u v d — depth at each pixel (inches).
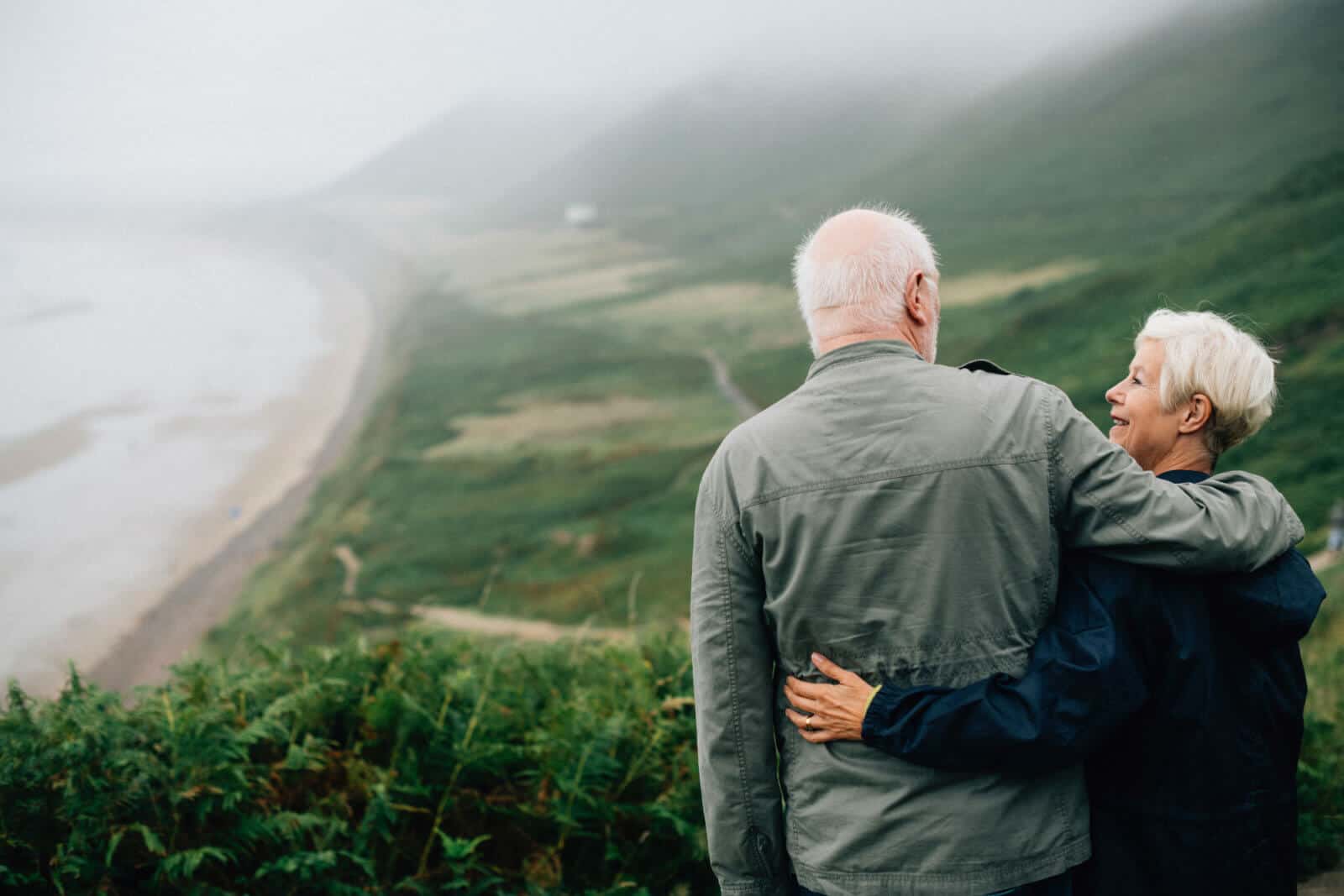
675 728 116.0
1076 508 59.8
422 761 107.4
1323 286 1588.3
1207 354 69.8
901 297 63.7
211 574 1662.2
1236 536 58.4
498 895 98.5
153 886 89.8
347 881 98.3
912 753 57.2
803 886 62.0
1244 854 59.8
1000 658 58.3
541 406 2256.4
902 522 58.5
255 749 108.0
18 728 95.7
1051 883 59.2
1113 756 61.9
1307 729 136.9
